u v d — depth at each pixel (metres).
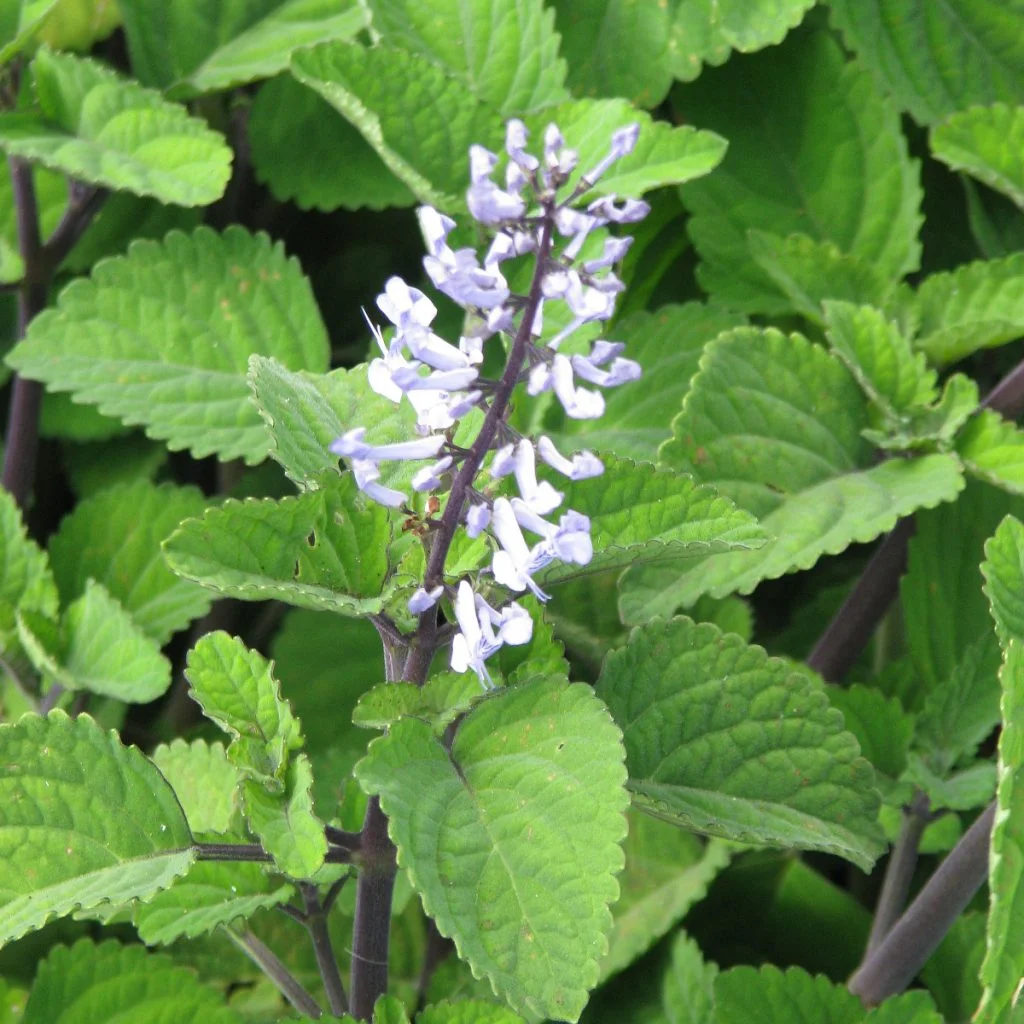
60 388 1.19
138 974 1.14
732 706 1.08
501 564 1.01
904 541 1.18
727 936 1.19
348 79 1.17
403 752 1.03
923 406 1.16
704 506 1.06
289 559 1.04
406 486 1.06
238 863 1.07
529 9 1.19
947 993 1.16
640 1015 1.16
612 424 1.19
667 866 1.18
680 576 1.12
